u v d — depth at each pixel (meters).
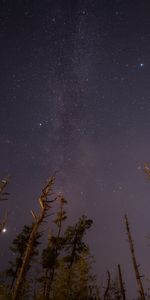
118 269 27.95
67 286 22.53
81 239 28.03
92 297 24.03
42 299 22.28
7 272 25.41
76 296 22.61
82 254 24.16
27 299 22.41
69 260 26.70
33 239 17.67
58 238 27.31
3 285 20.59
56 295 22.47
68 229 28.52
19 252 27.33
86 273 23.20
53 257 26.30
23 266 17.05
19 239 27.84
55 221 27.98
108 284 26.72
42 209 18.06
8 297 18.73
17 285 16.58
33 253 26.91
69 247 27.50
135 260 24.42
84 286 22.92
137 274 23.70
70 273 23.17
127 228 26.09
